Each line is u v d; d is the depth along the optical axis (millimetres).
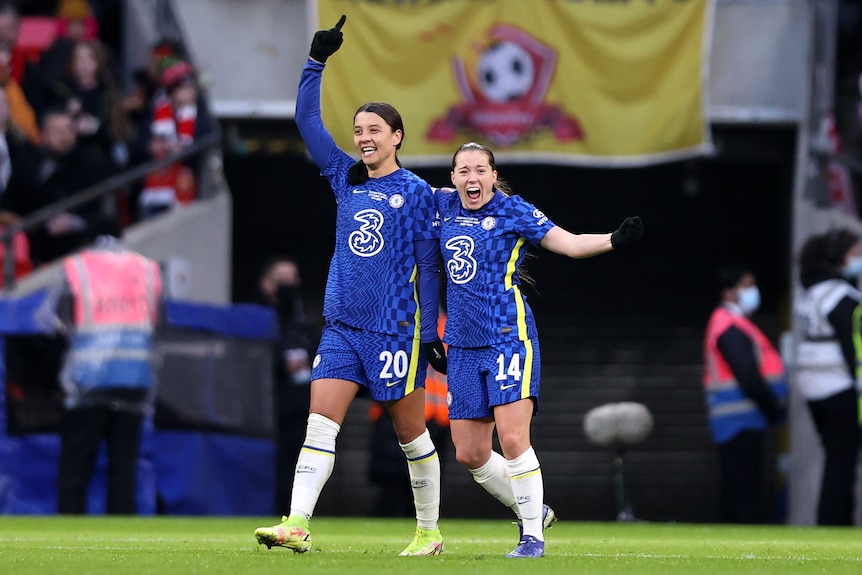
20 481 41000
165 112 52031
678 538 31719
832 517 42750
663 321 60625
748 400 43781
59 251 49750
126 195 52094
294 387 44938
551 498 58656
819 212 53000
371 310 22203
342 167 22969
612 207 61031
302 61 55781
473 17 51750
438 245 22656
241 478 44031
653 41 51656
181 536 28391
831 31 56656
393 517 45000
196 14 55844
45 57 53938
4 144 49281
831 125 54938
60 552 21953
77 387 39219
